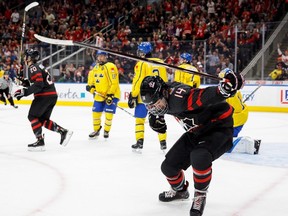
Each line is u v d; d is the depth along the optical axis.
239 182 4.56
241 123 5.97
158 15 16.95
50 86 6.05
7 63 15.38
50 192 4.17
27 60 5.80
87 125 9.25
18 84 6.50
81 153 6.13
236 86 2.85
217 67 12.57
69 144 6.86
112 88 6.95
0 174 4.90
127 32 16.39
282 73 12.04
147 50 5.84
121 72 13.54
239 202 3.88
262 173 4.95
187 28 15.45
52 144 6.83
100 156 5.92
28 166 5.31
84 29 18.05
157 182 4.56
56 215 3.51
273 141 7.23
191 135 3.49
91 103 13.70
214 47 12.62
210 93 2.94
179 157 3.53
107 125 7.13
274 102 11.82
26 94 5.71
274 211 3.64
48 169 5.15
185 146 3.51
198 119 3.30
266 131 8.43
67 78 14.10
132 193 4.15
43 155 5.98
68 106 13.74
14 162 5.54
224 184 4.48
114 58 13.66
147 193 4.15
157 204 3.82
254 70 12.27
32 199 3.94
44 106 6.04
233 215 3.54
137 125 6.10
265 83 12.03
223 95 2.90
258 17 14.96
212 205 3.79
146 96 3.16
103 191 4.21
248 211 3.64
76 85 13.90
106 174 4.91
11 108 12.92
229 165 5.34
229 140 3.48
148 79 3.21
